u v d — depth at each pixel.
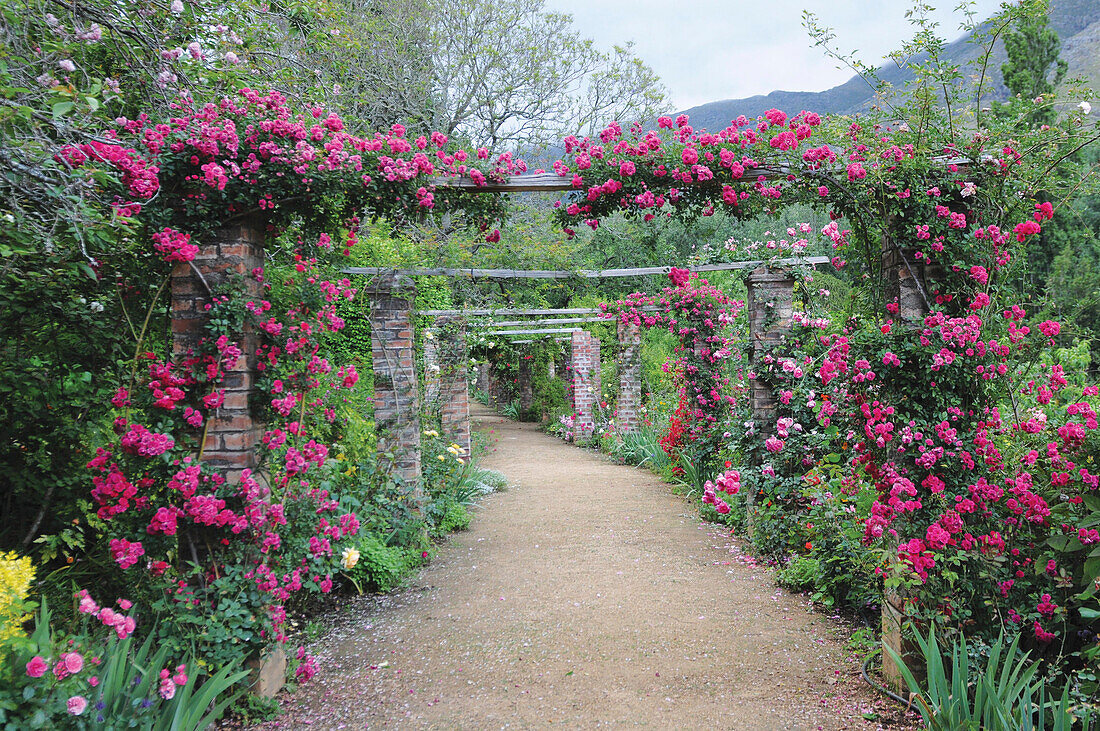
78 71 3.19
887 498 2.99
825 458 4.02
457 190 3.32
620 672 3.15
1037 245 10.21
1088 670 2.36
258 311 2.91
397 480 5.11
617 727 2.66
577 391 13.21
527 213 13.63
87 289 2.98
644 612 3.92
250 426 2.95
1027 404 3.34
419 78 12.77
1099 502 2.68
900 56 3.23
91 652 2.14
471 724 2.72
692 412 7.62
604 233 13.94
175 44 3.70
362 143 3.07
